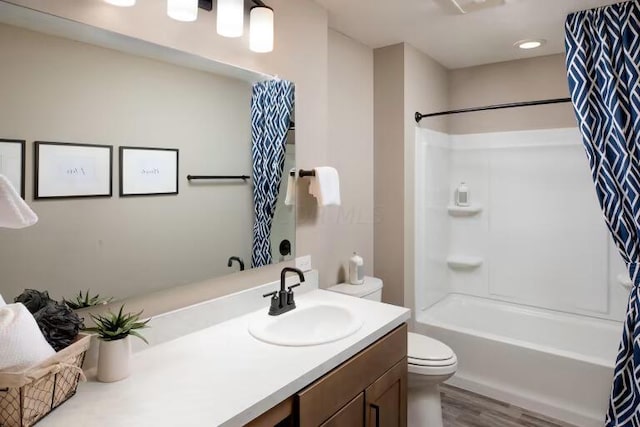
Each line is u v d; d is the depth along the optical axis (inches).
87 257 48.6
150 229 54.9
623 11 80.0
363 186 109.3
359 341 56.4
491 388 101.5
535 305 122.1
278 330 64.5
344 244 103.6
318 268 86.5
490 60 122.3
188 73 58.8
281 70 74.2
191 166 59.8
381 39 104.0
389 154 109.7
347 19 91.0
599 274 111.9
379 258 112.8
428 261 121.1
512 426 89.8
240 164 67.2
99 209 49.4
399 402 67.5
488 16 89.2
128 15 51.6
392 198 109.7
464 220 133.7
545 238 120.0
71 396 41.4
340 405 53.1
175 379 45.6
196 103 60.1
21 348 35.1
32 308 41.8
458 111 104.3
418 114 112.2
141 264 54.1
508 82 123.0
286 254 77.7
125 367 45.8
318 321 71.4
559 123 116.0
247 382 44.9
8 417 34.2
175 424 37.1
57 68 45.4
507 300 126.8
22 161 42.9
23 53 42.9
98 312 49.9
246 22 67.2
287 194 77.2
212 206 63.1
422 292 117.7
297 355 51.8
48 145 44.8
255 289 69.7
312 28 81.0
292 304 69.0
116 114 50.7
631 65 78.6
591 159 82.6
